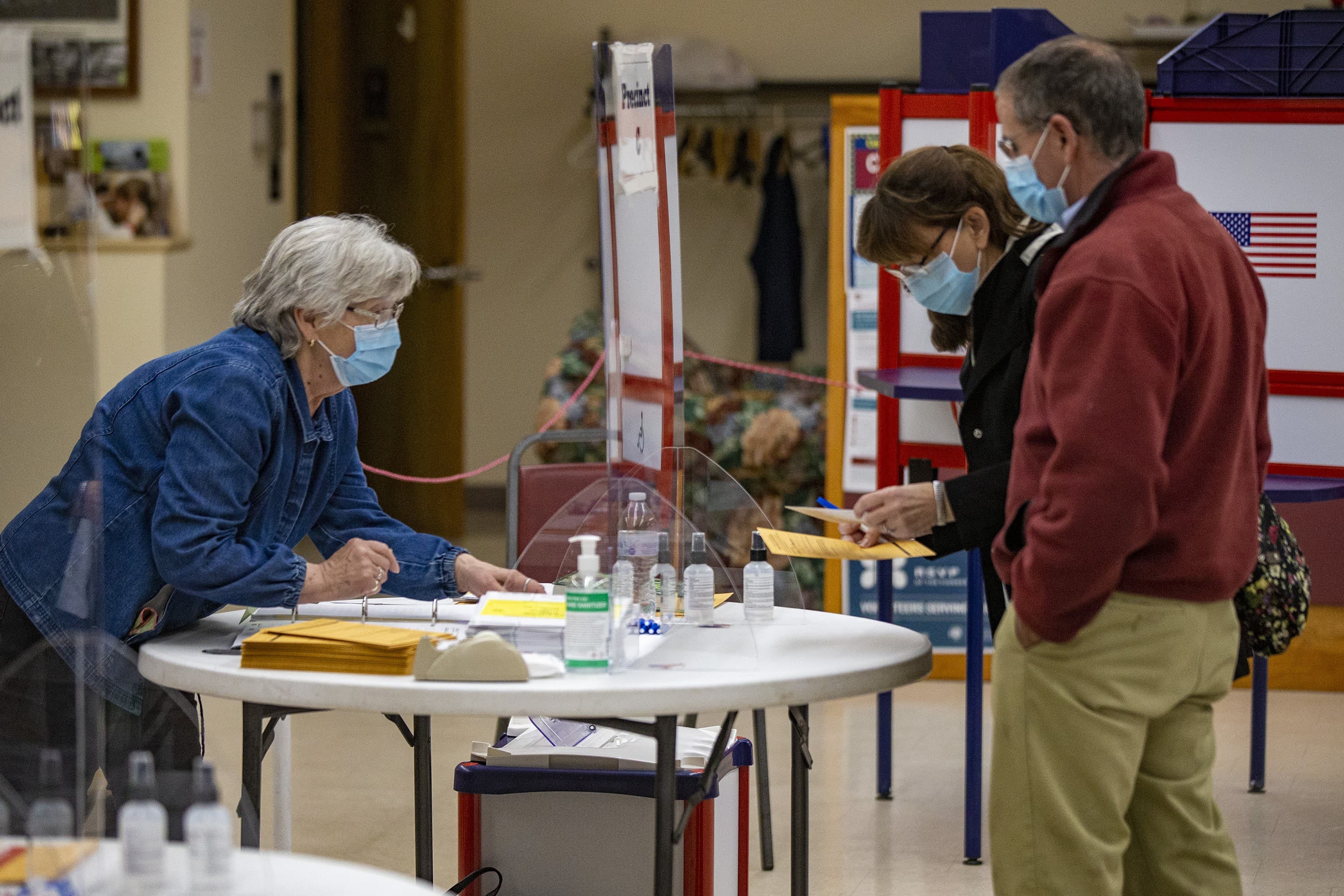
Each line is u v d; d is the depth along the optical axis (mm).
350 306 4754
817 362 17531
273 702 4070
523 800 5051
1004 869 4121
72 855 2729
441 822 7512
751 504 5000
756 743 6914
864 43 17375
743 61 17328
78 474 3777
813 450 12016
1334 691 10203
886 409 8062
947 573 10367
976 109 7453
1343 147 6832
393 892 2697
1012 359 5059
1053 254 4113
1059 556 3736
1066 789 4012
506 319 18188
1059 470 3746
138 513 4641
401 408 16203
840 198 10266
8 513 3836
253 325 4824
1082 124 4074
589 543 4199
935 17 8344
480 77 17953
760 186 17344
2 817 2891
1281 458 6965
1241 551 4074
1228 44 6969
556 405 12898
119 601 4605
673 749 4242
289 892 2695
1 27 3285
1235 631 4203
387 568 4684
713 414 12211
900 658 4402
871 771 8500
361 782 8172
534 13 17812
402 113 15977
